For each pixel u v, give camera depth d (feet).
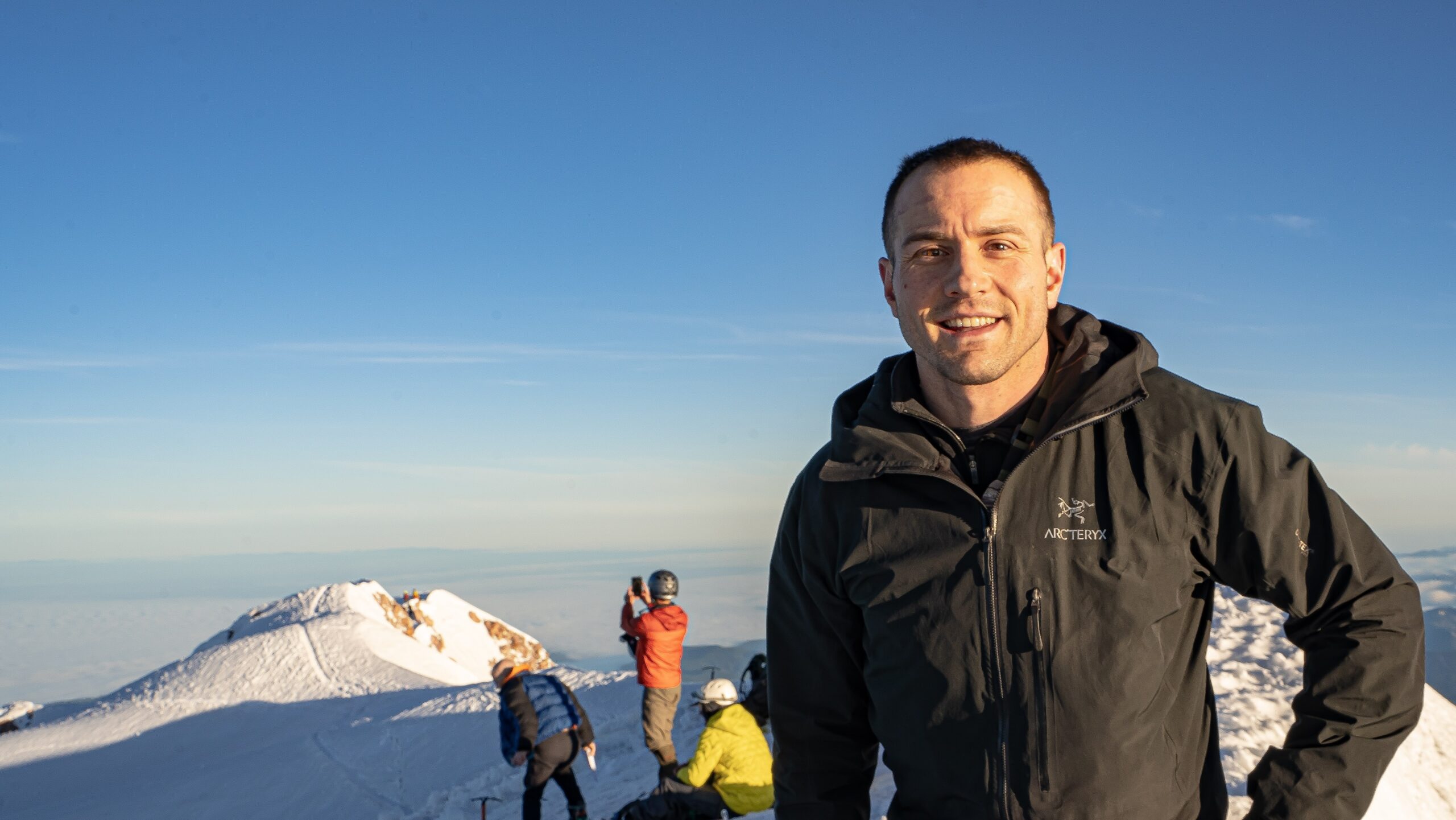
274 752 45.62
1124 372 4.72
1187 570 4.60
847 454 5.32
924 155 5.01
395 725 46.11
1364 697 4.35
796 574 5.80
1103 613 4.49
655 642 25.29
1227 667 21.61
